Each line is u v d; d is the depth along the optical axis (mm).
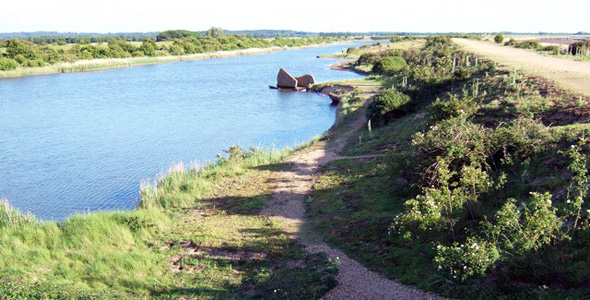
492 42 88062
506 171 14508
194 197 20141
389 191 17203
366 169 21234
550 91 23328
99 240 15180
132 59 115562
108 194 22734
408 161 16203
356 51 126750
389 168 17406
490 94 26672
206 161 27000
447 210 12719
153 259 13664
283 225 15906
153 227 16266
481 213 12062
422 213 12477
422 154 15930
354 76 75000
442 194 13055
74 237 15312
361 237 13562
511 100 22859
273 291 10961
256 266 12688
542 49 58031
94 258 13758
